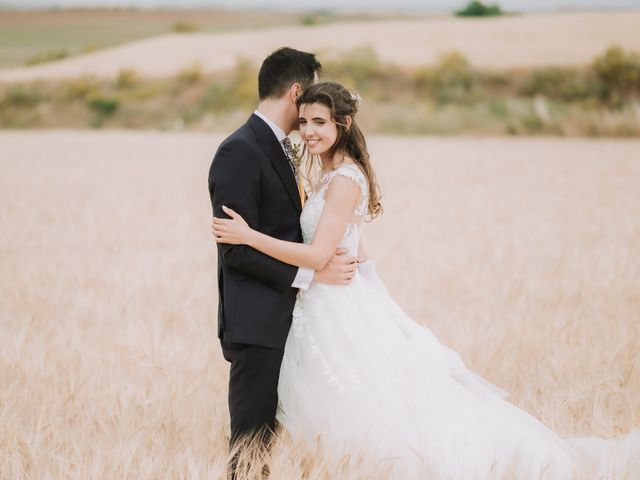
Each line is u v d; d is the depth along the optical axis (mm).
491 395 3631
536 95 44969
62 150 27359
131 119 47094
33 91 51250
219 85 47781
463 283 6973
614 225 10617
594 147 27094
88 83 51375
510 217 11648
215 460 3148
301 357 3436
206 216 12523
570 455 3330
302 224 3410
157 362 4520
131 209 13250
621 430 3648
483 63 48125
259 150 3221
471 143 30172
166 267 8203
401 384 3359
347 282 3396
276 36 63875
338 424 3314
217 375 4344
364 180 3357
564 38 54781
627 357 4484
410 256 8422
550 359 4469
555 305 6098
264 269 3191
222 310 3330
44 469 3086
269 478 3086
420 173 18922
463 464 3195
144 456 3135
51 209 13117
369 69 47500
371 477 2986
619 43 51344
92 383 4137
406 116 39875
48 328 5445
